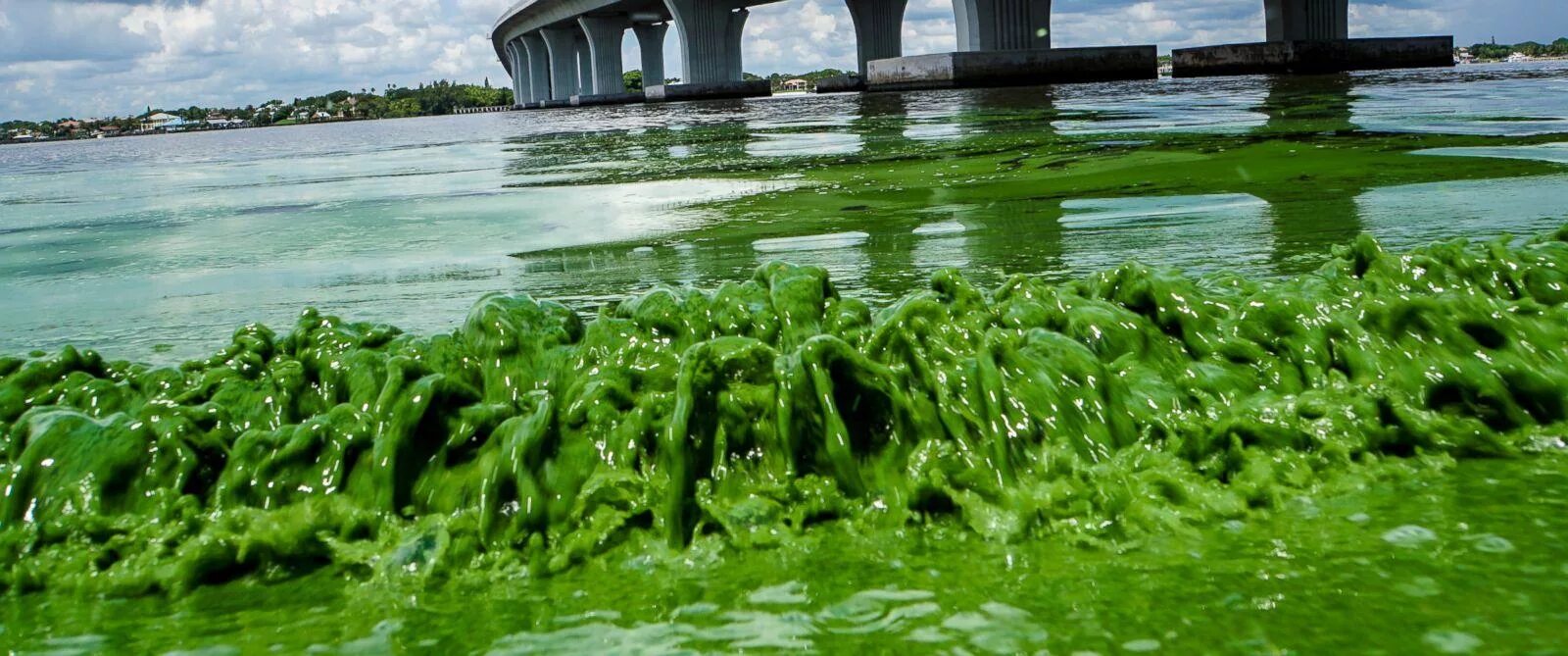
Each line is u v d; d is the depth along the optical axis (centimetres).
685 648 186
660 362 292
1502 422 277
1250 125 1603
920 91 5334
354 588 225
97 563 237
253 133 7438
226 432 281
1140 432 272
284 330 475
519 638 195
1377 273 334
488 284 573
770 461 258
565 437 257
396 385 270
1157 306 316
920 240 652
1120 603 193
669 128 2822
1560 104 1800
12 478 255
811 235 697
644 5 8562
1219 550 214
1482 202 683
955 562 217
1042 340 283
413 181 1391
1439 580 194
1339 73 5222
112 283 644
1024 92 4156
